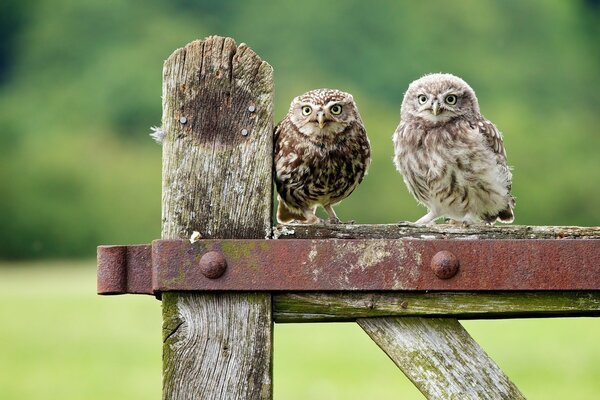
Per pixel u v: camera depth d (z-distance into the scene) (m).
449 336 4.00
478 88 39.47
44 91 43.44
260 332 3.97
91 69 43.09
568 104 39.28
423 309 4.00
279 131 6.10
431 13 40.28
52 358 17.75
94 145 40.75
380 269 3.95
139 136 41.44
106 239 39.00
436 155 6.36
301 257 3.95
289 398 13.72
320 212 16.39
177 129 4.07
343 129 6.03
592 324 19.14
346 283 3.95
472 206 6.44
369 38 39.59
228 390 3.97
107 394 14.84
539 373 15.23
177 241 3.94
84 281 28.30
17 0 45.50
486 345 17.56
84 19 44.19
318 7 39.53
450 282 3.95
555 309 4.00
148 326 20.59
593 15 41.78
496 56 40.25
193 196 4.06
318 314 4.00
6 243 39.16
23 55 44.91
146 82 41.78
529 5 41.00
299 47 39.47
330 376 15.38
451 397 3.98
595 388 14.02
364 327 4.02
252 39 40.16
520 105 38.53
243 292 3.97
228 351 3.97
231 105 4.07
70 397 14.70
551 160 35.41
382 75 39.28
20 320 21.41
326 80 38.72
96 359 17.64
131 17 43.56
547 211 34.22
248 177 4.06
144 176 39.81
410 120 6.56
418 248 3.95
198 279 3.94
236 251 3.94
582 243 3.95
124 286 3.99
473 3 40.25
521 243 3.96
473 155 6.30
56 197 39.28
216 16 42.12
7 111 42.81
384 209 27.53
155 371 16.73
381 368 16.02
